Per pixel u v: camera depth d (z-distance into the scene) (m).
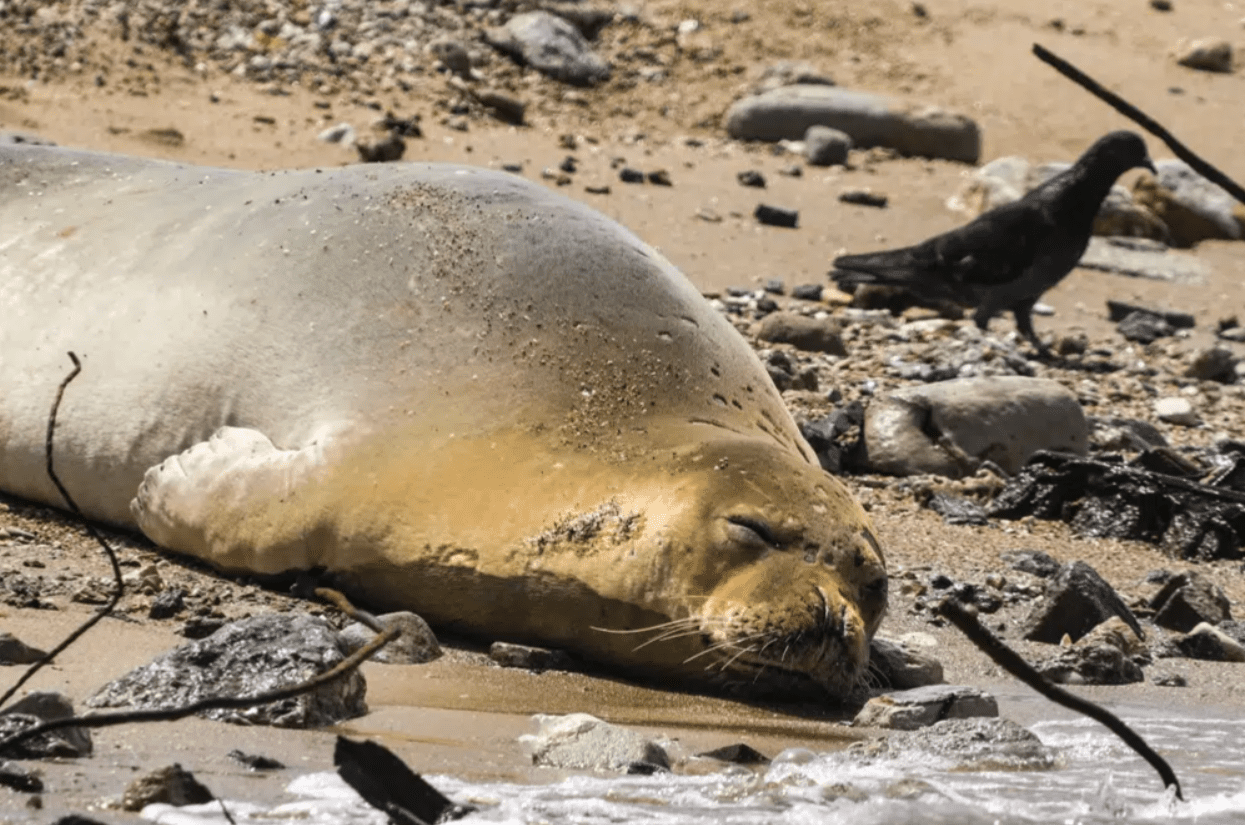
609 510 21.06
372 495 22.19
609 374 23.34
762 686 20.59
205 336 25.17
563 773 16.11
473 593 21.53
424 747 16.69
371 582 22.34
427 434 22.64
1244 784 17.22
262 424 24.28
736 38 79.69
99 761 15.05
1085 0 89.19
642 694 20.50
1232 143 75.62
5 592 21.42
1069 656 23.38
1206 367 51.16
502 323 23.88
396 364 23.66
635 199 61.75
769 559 20.44
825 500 21.25
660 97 74.06
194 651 17.81
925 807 15.28
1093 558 31.27
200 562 24.16
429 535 21.67
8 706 15.87
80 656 18.86
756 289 54.34
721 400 23.89
